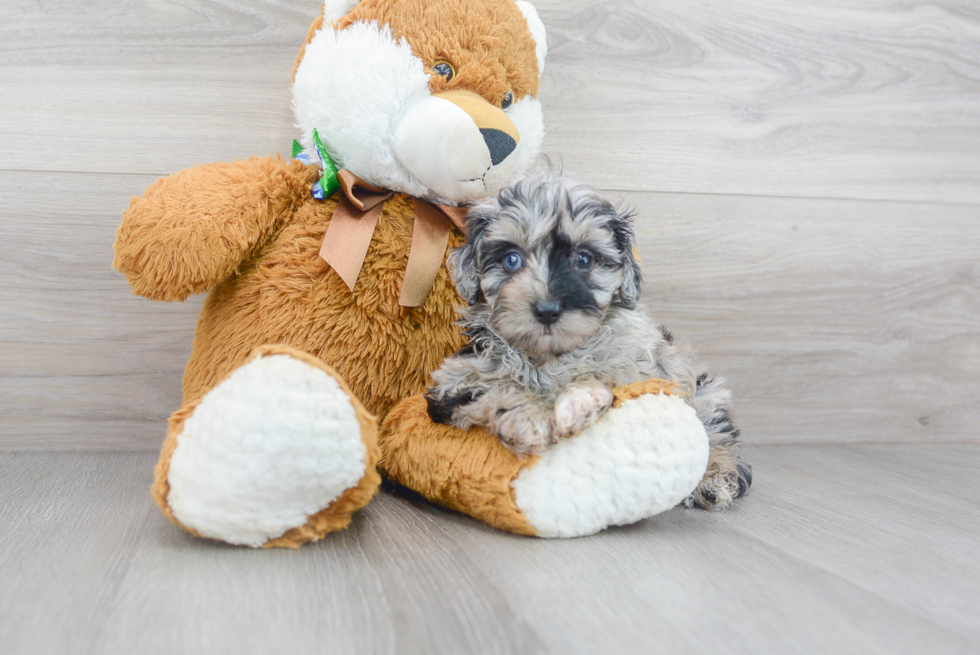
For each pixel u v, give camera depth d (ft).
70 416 6.96
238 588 3.73
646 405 4.77
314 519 4.42
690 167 7.93
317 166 5.86
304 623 3.36
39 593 3.59
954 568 4.55
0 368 6.77
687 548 4.66
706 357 8.16
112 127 6.78
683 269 8.00
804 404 8.52
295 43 7.04
